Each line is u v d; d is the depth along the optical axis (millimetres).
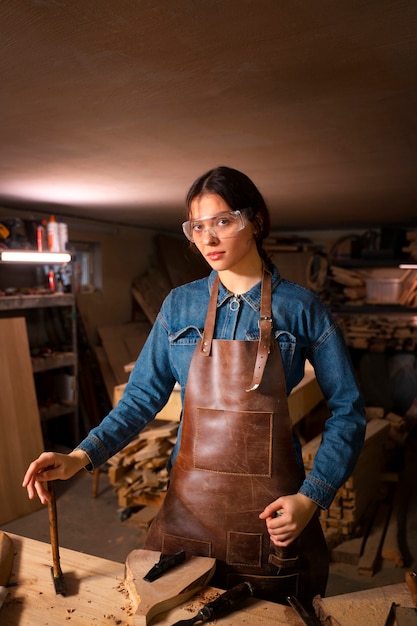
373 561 3172
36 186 3764
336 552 3277
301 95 1816
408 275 6891
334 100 1879
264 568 1283
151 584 1146
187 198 1300
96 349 5969
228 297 1367
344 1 1173
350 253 7020
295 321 1324
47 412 4770
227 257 1262
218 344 1316
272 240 7387
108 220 6230
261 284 1364
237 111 2004
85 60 1505
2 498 3793
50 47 1416
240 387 1284
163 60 1507
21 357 4250
